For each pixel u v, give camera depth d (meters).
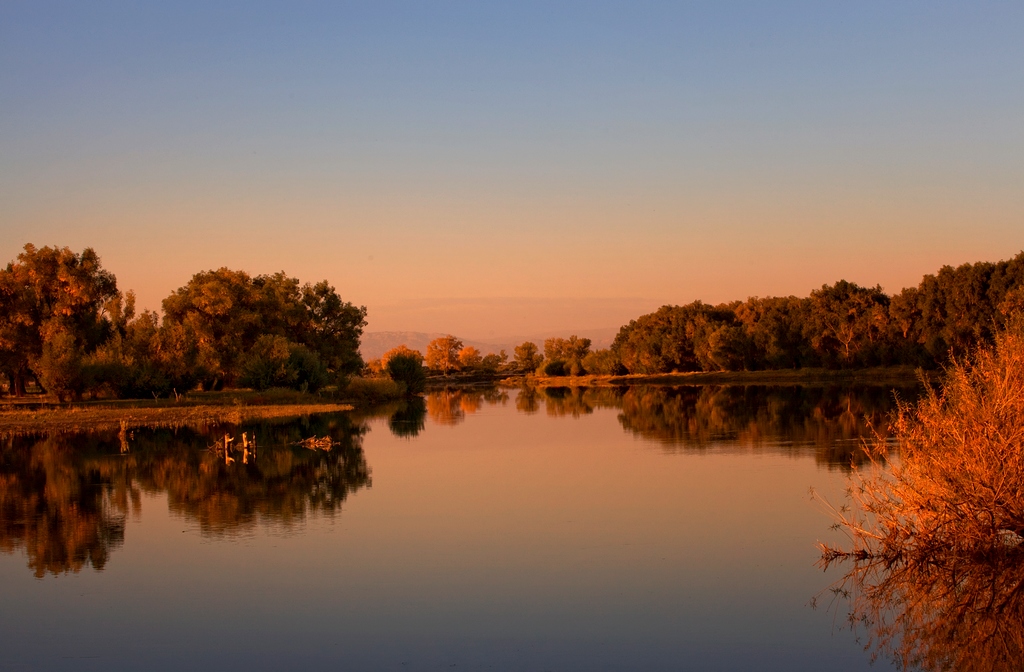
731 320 127.75
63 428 44.16
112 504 22.12
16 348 65.56
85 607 13.52
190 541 17.80
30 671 10.98
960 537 14.24
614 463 28.62
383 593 14.02
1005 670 10.62
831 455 28.66
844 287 101.69
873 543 15.91
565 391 101.06
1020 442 13.58
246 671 10.89
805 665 10.84
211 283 74.94
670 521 18.95
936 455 14.36
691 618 12.59
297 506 21.61
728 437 35.59
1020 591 13.17
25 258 65.75
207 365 70.94
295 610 13.22
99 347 64.12
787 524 18.39
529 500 21.95
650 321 134.38
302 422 49.53
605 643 11.66
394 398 85.81
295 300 84.44
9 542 17.89
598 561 15.76
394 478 26.23
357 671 10.81
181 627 12.55
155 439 38.88
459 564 15.70
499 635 12.02
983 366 14.59
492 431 42.72
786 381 96.25
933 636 11.74
